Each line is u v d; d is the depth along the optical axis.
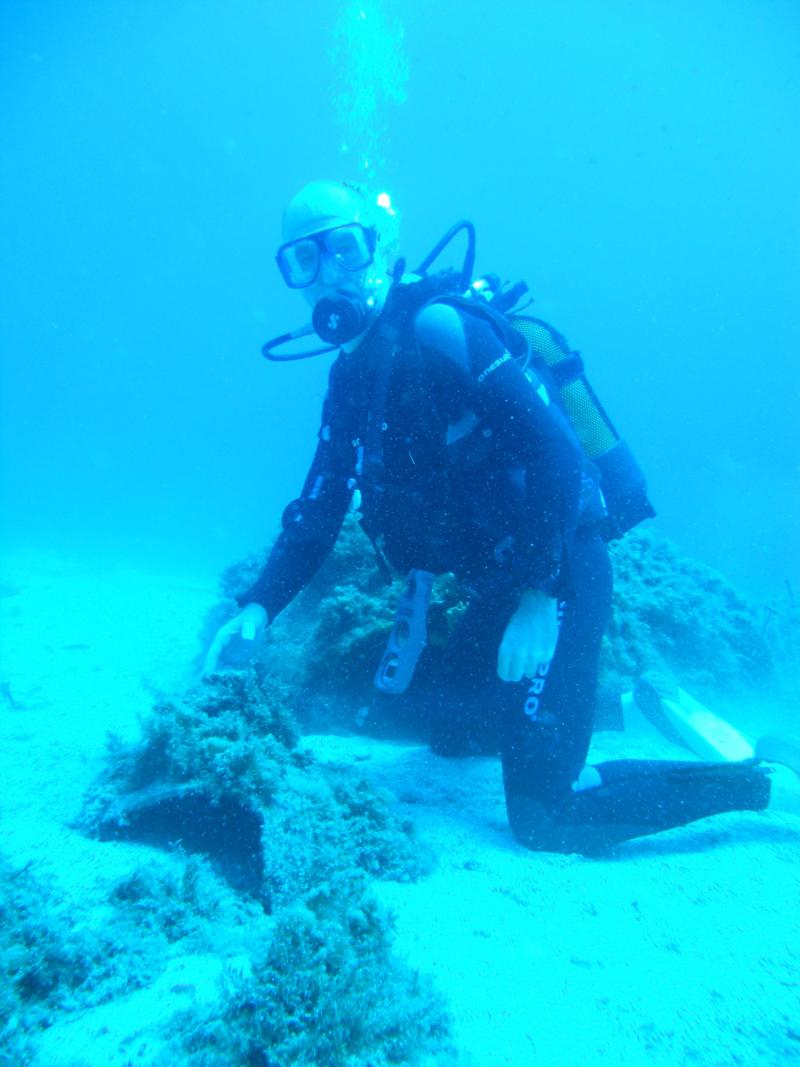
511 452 2.52
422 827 2.87
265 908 2.15
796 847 2.72
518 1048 1.54
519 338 2.75
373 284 2.85
